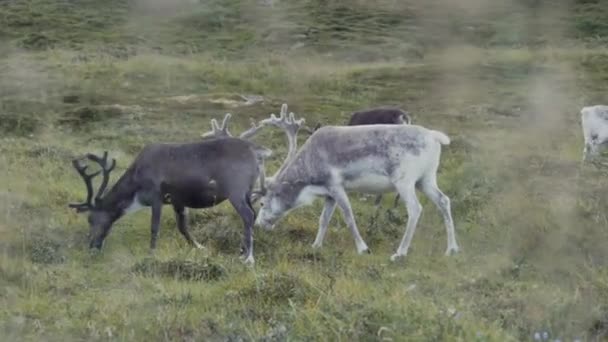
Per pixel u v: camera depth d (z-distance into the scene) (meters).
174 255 12.52
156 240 13.45
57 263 12.50
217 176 13.21
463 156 20.00
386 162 13.35
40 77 34.25
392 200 16.94
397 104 30.23
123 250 13.34
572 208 13.72
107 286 11.17
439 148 13.51
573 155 20.08
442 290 10.28
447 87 31.83
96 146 22.61
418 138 13.34
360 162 13.46
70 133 25.05
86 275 11.70
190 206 13.53
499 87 31.64
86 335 9.14
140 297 10.40
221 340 8.84
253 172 13.29
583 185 15.48
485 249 12.88
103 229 13.50
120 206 13.50
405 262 12.45
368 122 20.08
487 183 16.44
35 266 11.98
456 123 26.31
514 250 12.30
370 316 8.44
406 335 7.93
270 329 8.73
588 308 9.01
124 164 19.91
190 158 13.31
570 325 8.57
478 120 26.69
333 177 13.60
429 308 8.70
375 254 13.34
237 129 25.11
